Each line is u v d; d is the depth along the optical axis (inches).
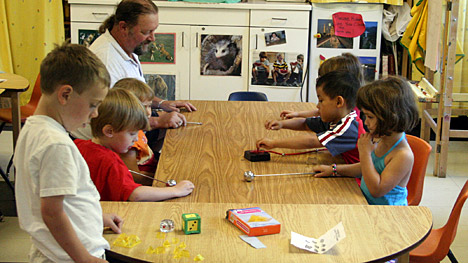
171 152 96.7
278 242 59.4
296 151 99.9
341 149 93.1
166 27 205.8
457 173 178.7
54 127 54.8
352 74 96.4
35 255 59.1
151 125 114.1
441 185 167.8
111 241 59.6
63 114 55.7
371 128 79.9
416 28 190.4
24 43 211.0
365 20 208.2
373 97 78.2
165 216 65.6
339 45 210.5
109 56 111.8
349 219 65.5
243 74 210.8
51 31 213.5
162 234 60.4
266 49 208.4
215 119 122.9
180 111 131.0
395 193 83.2
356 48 210.7
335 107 95.6
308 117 123.4
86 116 57.1
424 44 188.7
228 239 59.9
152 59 208.5
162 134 122.5
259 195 77.7
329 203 75.5
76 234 54.7
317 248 58.1
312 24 208.8
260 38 207.3
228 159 93.7
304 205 69.4
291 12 205.2
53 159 52.8
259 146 97.7
